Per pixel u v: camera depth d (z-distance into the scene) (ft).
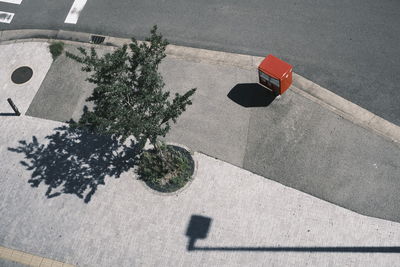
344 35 56.80
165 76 56.18
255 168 49.49
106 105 41.16
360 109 51.93
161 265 44.83
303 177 48.52
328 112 51.96
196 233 46.24
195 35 59.26
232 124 52.26
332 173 48.42
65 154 52.01
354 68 54.44
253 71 55.52
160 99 41.88
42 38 61.26
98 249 46.11
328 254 44.39
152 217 47.42
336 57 55.36
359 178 47.93
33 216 48.44
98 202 48.67
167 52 58.08
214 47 58.03
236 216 46.85
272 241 45.37
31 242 47.09
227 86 54.85
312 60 55.52
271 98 53.42
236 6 60.90
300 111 52.26
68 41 60.64
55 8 63.87
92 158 51.47
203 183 48.85
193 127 52.39
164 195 48.44
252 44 57.62
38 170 51.24
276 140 50.83
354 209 46.50
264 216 46.70
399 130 50.26
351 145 49.78
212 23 59.93
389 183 47.39
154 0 63.10
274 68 49.60
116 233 46.80
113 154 51.42
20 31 62.23
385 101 52.13
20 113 55.21
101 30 61.36
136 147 51.39
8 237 47.55
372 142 49.80
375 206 46.44
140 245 46.01
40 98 56.24
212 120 52.65
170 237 46.21
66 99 55.77
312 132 50.88
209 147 51.06
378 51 55.21
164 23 60.80
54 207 48.78
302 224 46.06
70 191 49.62
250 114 52.70
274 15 59.41
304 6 59.67
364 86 53.21
